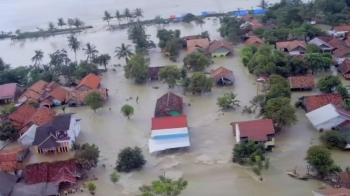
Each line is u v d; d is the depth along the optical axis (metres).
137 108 92.75
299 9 138.25
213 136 78.69
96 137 82.00
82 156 69.56
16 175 69.56
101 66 119.81
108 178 68.56
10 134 82.19
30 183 66.50
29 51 143.50
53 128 77.25
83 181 68.12
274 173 66.19
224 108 88.31
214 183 65.19
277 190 62.00
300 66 99.56
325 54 103.56
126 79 109.44
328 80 90.38
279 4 153.12
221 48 120.06
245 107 87.00
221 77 100.06
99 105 90.75
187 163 71.19
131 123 86.38
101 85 106.88
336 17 136.25
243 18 146.88
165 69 101.31
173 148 75.44
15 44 154.00
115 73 114.62
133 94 100.38
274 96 83.69
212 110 88.62
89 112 93.06
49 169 68.19
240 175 66.69
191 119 85.62
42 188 65.06
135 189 65.25
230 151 73.50
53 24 168.25
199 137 78.75
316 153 63.59
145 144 78.06
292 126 79.44
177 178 66.94
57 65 116.06
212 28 150.25
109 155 75.31
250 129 72.31
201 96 96.19
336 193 51.94
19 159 74.50
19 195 63.50
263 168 67.31
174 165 70.88
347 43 115.19
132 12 172.75
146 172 69.50
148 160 72.81
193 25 156.38
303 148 72.19
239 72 108.31
